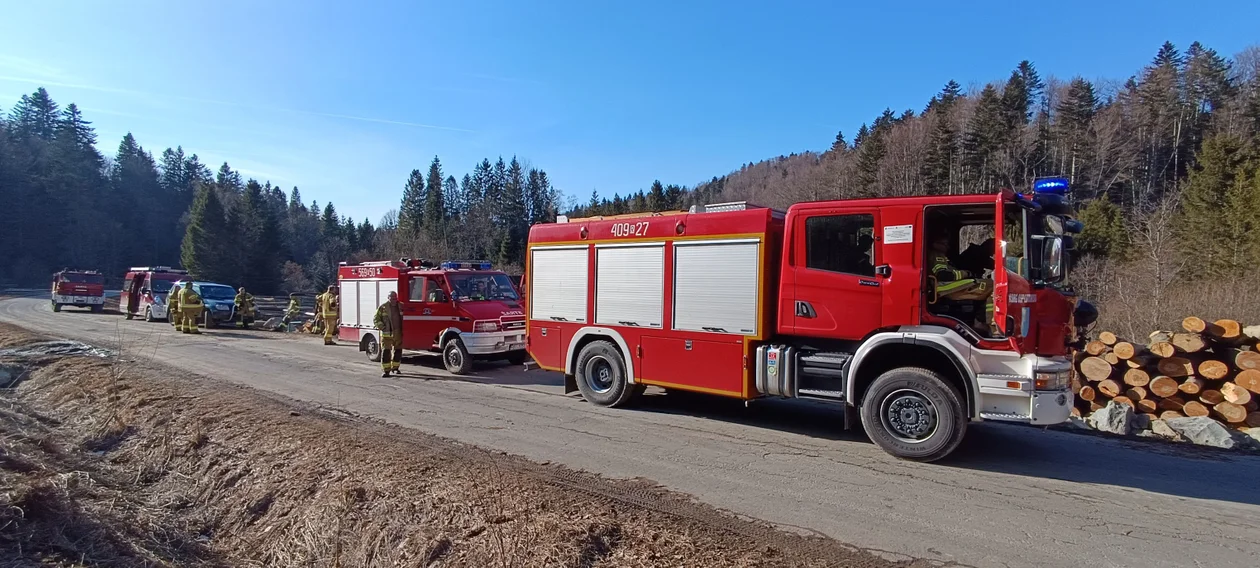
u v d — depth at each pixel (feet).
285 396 32.30
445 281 41.39
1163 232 76.38
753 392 25.22
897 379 21.26
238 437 24.86
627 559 14.24
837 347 23.67
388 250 239.09
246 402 29.99
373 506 17.88
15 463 21.88
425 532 16.26
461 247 233.96
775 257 25.18
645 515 16.15
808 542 14.70
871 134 203.00
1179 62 220.02
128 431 27.84
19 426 27.68
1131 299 61.72
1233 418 29.07
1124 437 24.66
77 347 49.49
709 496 17.72
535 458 21.39
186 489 22.35
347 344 58.03
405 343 43.37
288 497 19.84
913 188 174.70
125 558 17.06
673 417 27.81
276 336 66.95
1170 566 13.58
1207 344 30.81
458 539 15.80
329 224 322.75
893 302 21.85
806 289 23.57
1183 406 30.50
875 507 16.97
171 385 33.99
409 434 24.50
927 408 20.88
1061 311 20.83
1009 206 20.35
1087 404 32.73
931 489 18.40
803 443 23.47
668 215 27.84
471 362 40.42
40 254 237.04
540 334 32.81
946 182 171.22
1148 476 19.70
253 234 231.30
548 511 16.46
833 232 23.21
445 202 305.73
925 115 225.15
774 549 14.28
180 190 346.74
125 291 89.25
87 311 102.78
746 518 16.14
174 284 76.54
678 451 22.31
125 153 317.83
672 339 27.45
